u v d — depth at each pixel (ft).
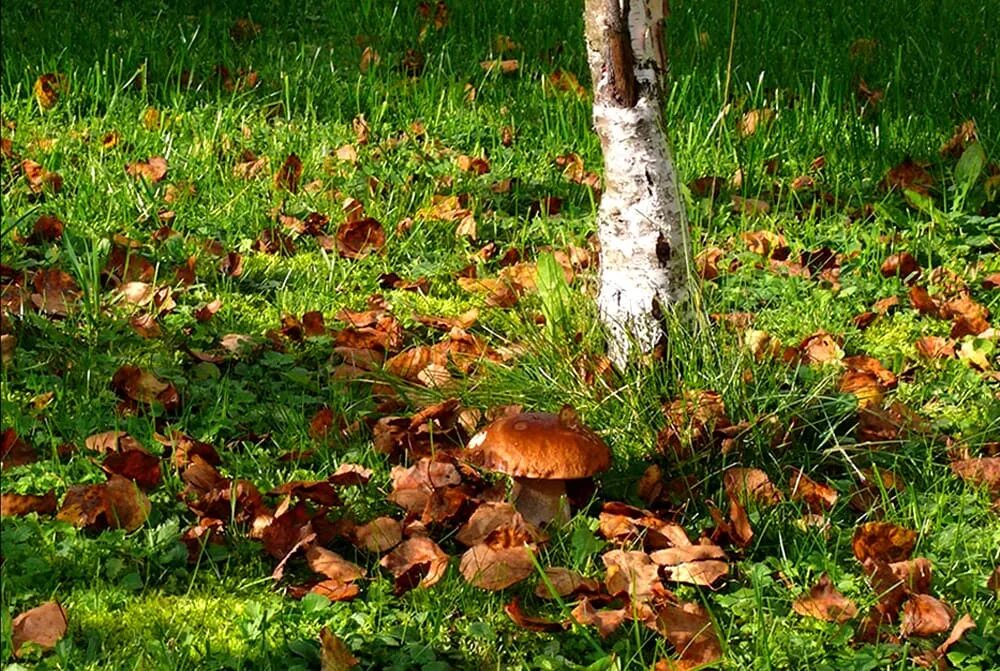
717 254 21.15
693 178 24.40
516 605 13.12
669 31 31.17
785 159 25.62
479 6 32.58
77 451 15.20
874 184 24.64
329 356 18.08
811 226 22.53
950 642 12.80
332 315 19.39
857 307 20.22
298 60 29.12
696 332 17.02
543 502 14.42
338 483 14.85
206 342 18.08
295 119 26.50
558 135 26.00
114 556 13.57
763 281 20.76
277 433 16.16
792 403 16.35
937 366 18.40
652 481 15.10
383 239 21.50
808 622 13.34
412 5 32.53
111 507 13.94
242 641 12.61
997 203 23.95
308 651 12.42
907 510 15.03
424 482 14.82
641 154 16.66
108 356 17.13
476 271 20.95
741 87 28.17
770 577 14.02
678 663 12.52
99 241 19.83
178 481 14.75
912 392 17.78
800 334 19.17
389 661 12.48
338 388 17.01
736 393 16.33
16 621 12.21
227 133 25.22
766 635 13.00
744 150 25.31
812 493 15.16
